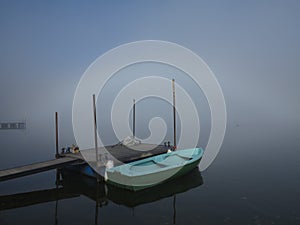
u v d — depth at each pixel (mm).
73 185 13164
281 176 14195
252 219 8820
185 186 12773
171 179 12562
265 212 9367
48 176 14781
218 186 12609
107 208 10273
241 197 10984
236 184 12867
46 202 10930
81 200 11203
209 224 8578
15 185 13133
